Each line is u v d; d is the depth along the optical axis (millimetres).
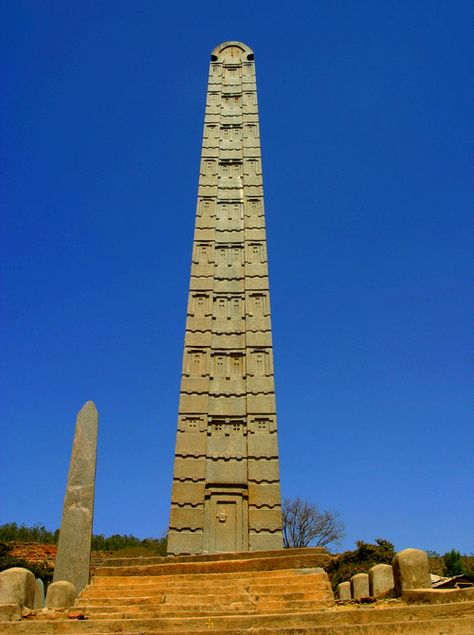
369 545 33969
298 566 13898
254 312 24859
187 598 12039
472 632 8656
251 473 21328
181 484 21156
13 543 39406
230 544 20203
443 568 40156
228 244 26891
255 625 9664
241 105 32281
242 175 29188
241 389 23156
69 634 9727
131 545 52625
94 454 16625
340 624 9438
